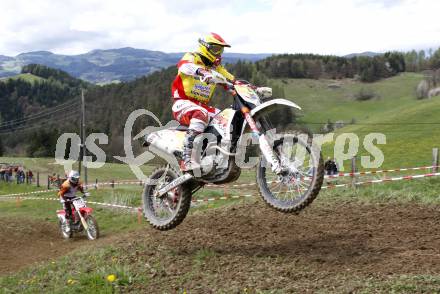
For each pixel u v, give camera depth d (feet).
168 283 18.54
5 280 24.06
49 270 23.77
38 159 204.33
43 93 607.78
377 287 15.01
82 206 42.32
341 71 580.71
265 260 19.58
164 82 248.11
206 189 65.62
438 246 19.10
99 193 77.30
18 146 317.42
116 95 255.29
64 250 36.52
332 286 15.79
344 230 23.04
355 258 18.56
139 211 51.37
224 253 21.30
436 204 26.43
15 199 89.40
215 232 25.14
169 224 21.61
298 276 17.28
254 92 18.42
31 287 21.36
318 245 20.93
